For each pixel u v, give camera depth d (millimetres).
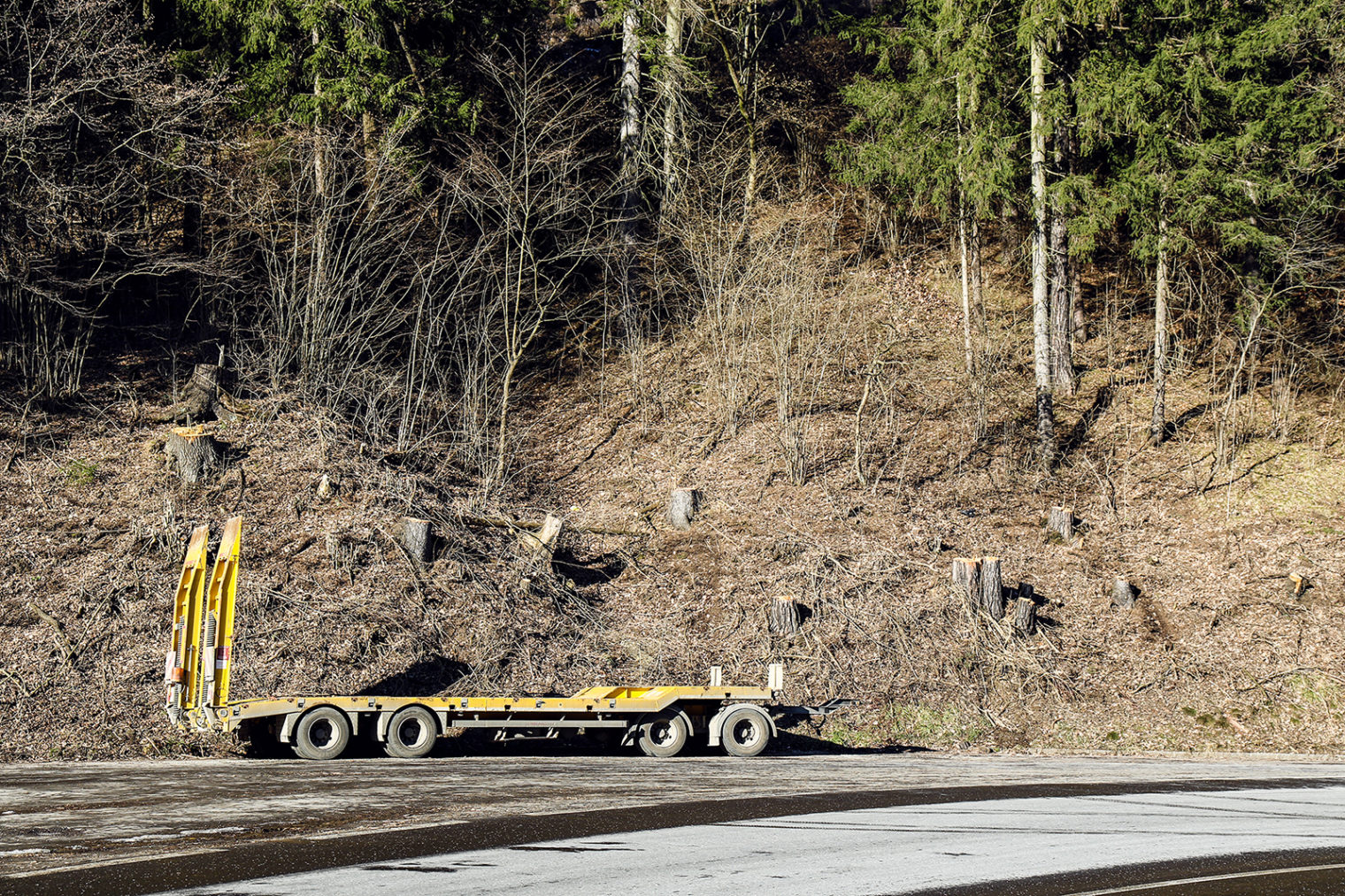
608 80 34094
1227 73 25484
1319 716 17125
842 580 19688
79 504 18125
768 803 9445
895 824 8461
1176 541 21719
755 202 32625
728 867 6832
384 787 9867
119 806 8719
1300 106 25172
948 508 22797
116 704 13883
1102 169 28328
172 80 24344
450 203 26031
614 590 19734
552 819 8391
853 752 15227
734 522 21781
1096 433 25484
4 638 14766
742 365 26094
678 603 19281
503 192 26016
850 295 29078
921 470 24062
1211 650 18625
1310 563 20594
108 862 6738
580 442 25578
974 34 24688
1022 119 27328
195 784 9969
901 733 16500
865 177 27375
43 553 16625
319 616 16312
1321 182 26297
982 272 32281
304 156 24391
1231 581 20281
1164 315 25219
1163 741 16422
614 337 29531
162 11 26109
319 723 12492
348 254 25000
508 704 13070
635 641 18000
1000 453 24781
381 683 15547
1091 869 6996
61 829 7762
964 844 7707
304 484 19969
